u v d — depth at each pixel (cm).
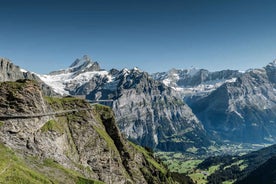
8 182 15162
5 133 18462
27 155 18588
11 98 19550
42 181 16712
